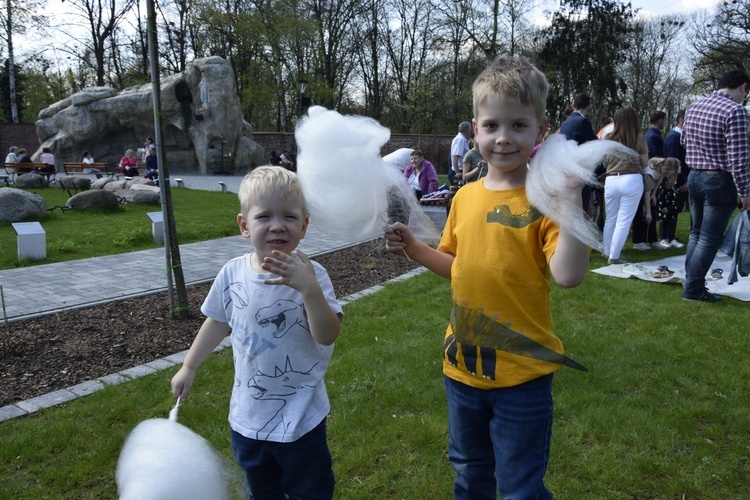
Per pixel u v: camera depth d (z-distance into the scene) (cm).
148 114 2630
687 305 524
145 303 548
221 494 145
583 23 3197
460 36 3650
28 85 4075
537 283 178
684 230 991
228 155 2695
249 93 3494
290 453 187
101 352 414
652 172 791
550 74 3080
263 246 184
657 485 254
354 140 172
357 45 3941
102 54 3619
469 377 188
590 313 503
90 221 1114
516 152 175
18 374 371
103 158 2698
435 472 267
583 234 151
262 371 188
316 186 172
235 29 3262
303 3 3619
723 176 499
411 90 3744
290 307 188
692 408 317
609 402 328
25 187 1761
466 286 186
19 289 599
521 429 178
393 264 738
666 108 4400
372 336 440
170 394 344
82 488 256
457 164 952
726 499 245
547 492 184
